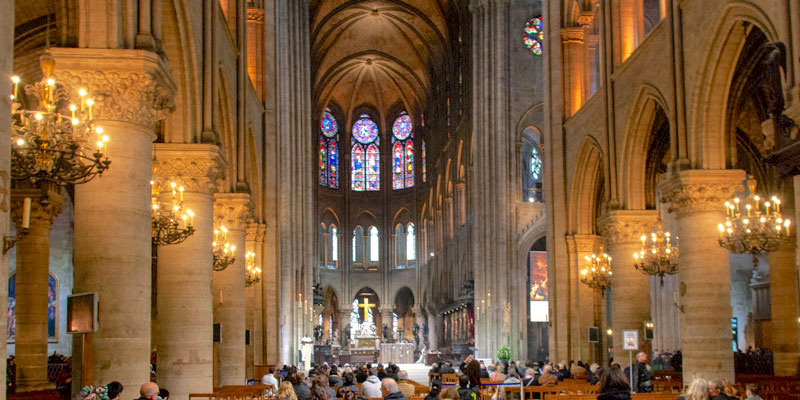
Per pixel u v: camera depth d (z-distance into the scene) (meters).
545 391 21.30
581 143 35.12
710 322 23.48
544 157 38.94
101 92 14.48
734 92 24.36
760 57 23.48
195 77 19.95
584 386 22.61
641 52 28.14
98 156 12.65
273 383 24.09
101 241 14.38
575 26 38.12
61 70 14.40
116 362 14.20
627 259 30.58
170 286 20.08
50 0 23.66
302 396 18.17
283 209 42.28
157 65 14.81
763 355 33.84
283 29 45.16
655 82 26.73
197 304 20.16
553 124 38.06
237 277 26.67
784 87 16.94
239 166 26.77
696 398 9.41
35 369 25.48
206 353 20.17
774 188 30.89
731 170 23.47
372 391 18.00
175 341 19.88
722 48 22.39
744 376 26.06
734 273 44.31
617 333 30.73
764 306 41.59
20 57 25.91
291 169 46.97
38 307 25.66
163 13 18.58
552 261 37.47
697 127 23.78
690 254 23.91
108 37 14.68
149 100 14.92
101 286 14.30
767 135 19.59
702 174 23.45
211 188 20.55
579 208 36.62
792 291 30.28
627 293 30.45
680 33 24.52
